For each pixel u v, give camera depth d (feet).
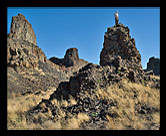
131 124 22.30
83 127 23.08
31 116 27.86
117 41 49.24
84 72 36.17
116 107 26.96
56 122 24.72
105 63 45.52
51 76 123.75
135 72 39.52
